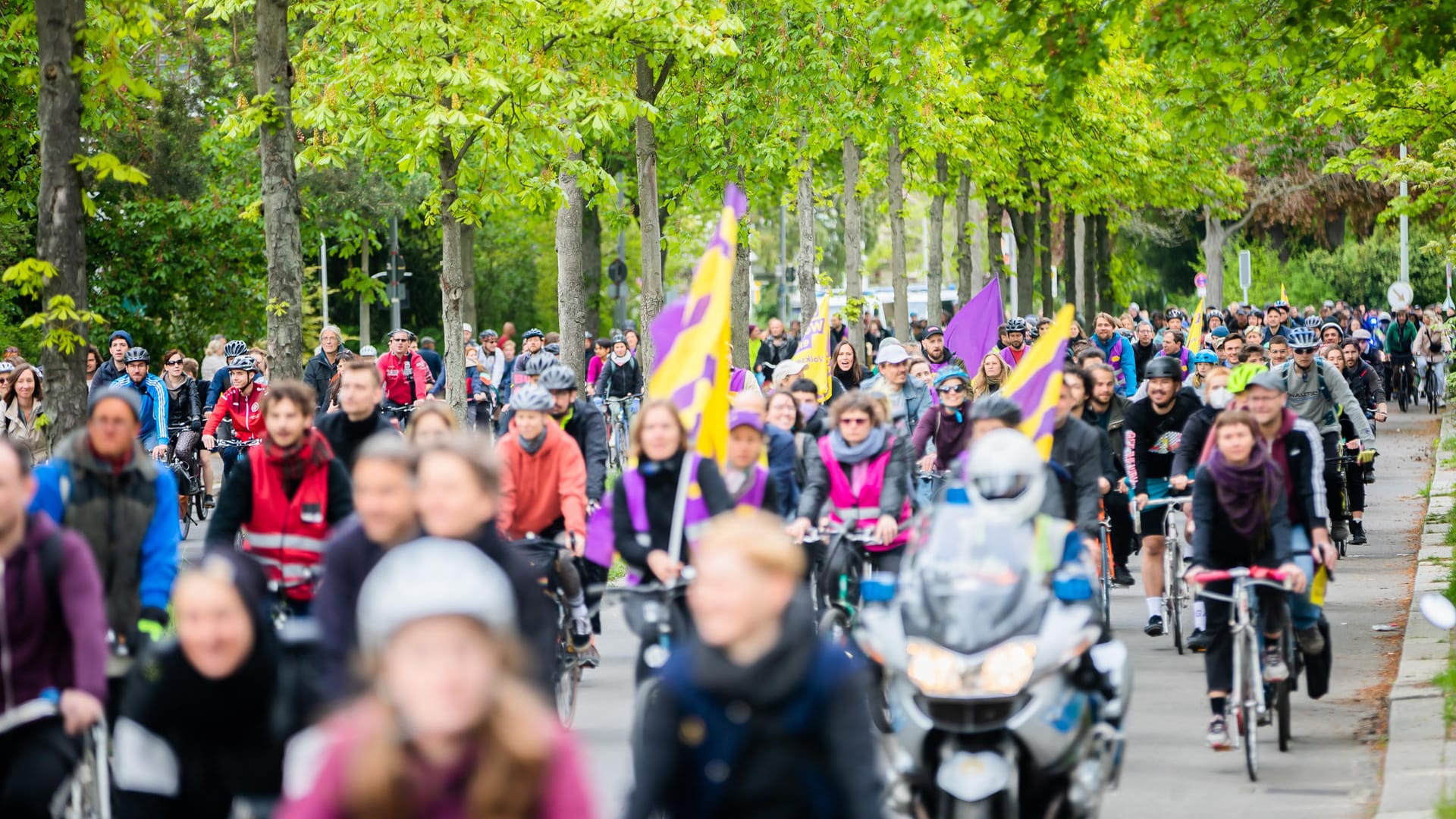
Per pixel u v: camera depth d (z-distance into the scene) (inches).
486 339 2198.6
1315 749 684.1
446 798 240.4
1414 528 1428.4
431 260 3905.0
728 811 327.9
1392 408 2915.8
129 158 2645.2
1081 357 995.9
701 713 326.6
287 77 1098.1
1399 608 1031.6
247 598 380.5
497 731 239.6
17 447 426.6
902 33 1071.0
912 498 858.8
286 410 562.6
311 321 3230.8
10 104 1573.6
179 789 388.2
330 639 428.1
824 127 1732.3
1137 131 2768.2
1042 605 489.7
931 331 1524.4
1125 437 933.8
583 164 1449.3
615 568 1221.7
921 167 2591.0
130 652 506.9
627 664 895.7
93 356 1501.0
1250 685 638.5
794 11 1724.9
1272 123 1157.7
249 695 384.5
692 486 607.5
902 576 522.0
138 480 518.0
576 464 705.6
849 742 323.6
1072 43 1051.9
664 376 698.8
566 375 796.0
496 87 1274.6
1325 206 4490.7
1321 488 682.2
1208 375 853.2
